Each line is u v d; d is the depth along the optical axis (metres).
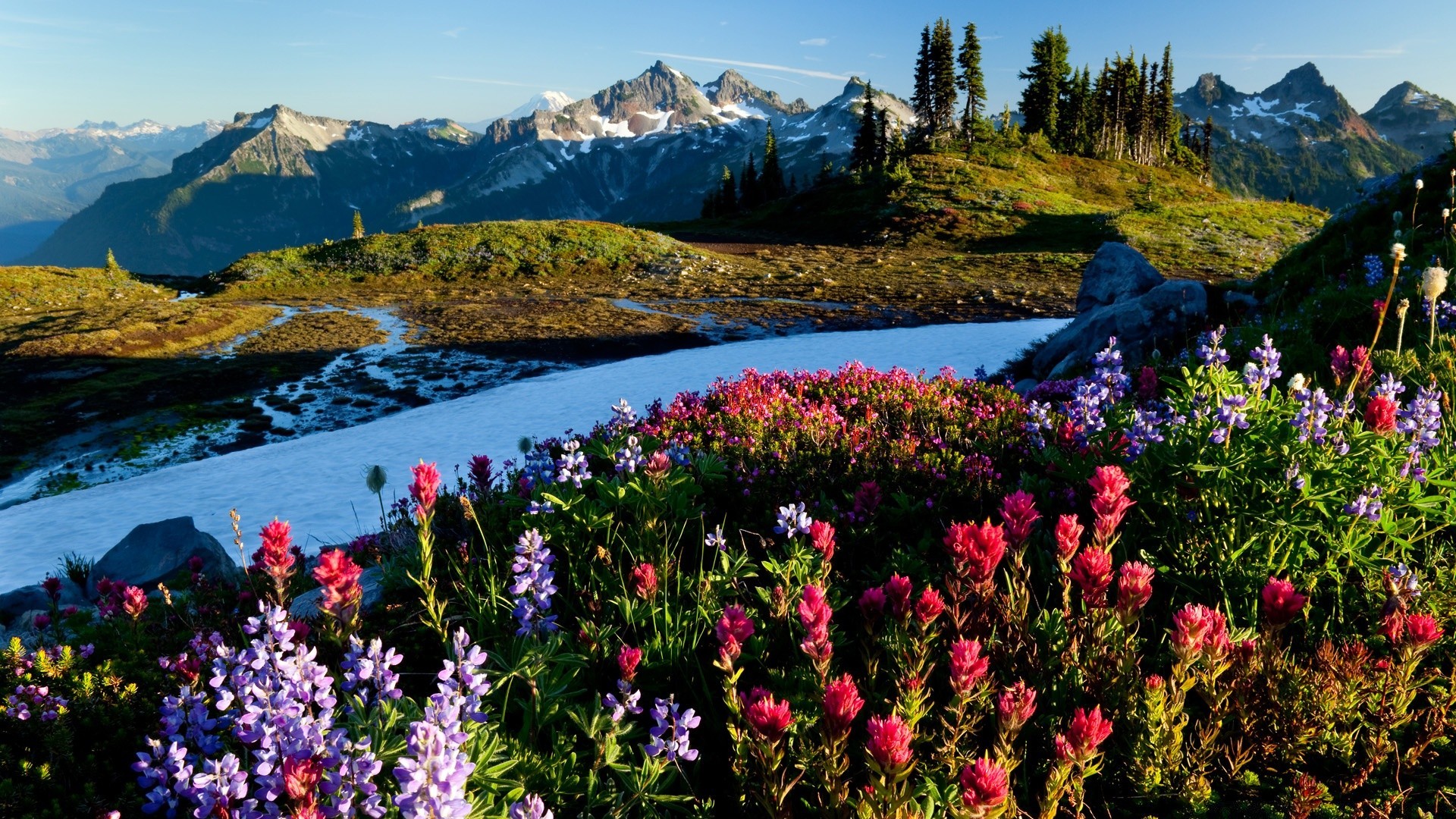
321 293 64.81
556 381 31.59
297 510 17.27
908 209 87.44
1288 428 3.81
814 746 2.57
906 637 2.86
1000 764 2.26
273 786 2.08
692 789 2.66
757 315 48.22
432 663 3.80
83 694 3.59
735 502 5.61
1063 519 2.99
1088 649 2.85
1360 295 9.70
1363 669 2.77
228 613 5.38
